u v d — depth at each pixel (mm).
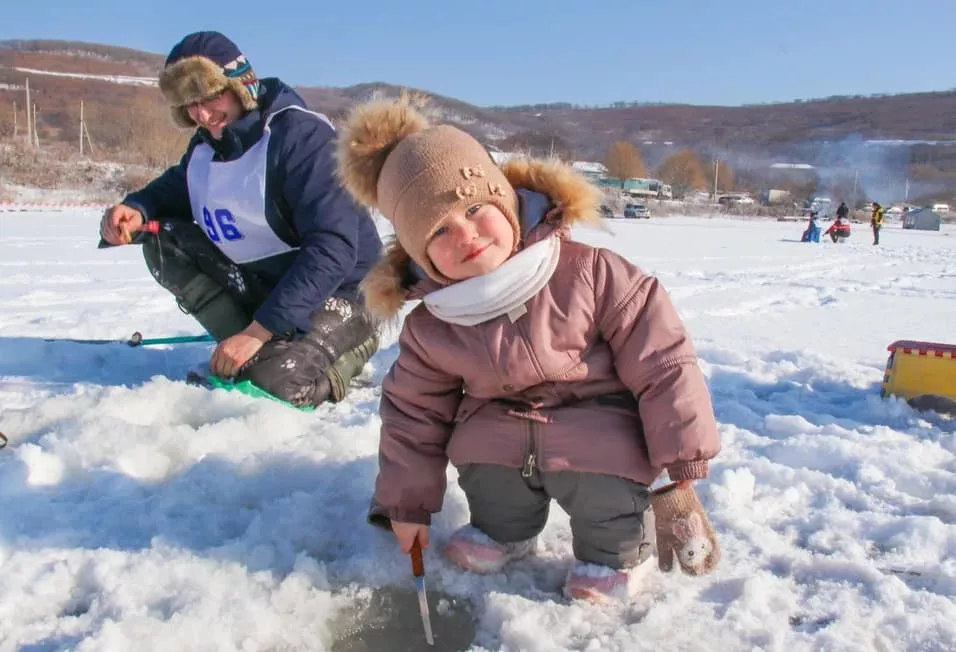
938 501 2383
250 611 1767
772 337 5305
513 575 1995
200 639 1693
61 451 2473
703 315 6250
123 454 2500
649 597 1875
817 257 13672
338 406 3336
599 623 1791
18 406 3154
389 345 4387
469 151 1839
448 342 1903
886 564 2053
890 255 14898
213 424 2812
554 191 1894
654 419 1801
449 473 2430
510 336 1856
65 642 1688
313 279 3098
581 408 1880
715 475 2482
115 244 3406
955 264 12812
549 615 1801
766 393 3650
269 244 3326
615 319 1852
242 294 3465
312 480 2438
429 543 2105
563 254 1911
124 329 4703
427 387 1970
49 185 29406
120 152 41656
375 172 1961
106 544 2035
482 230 1810
